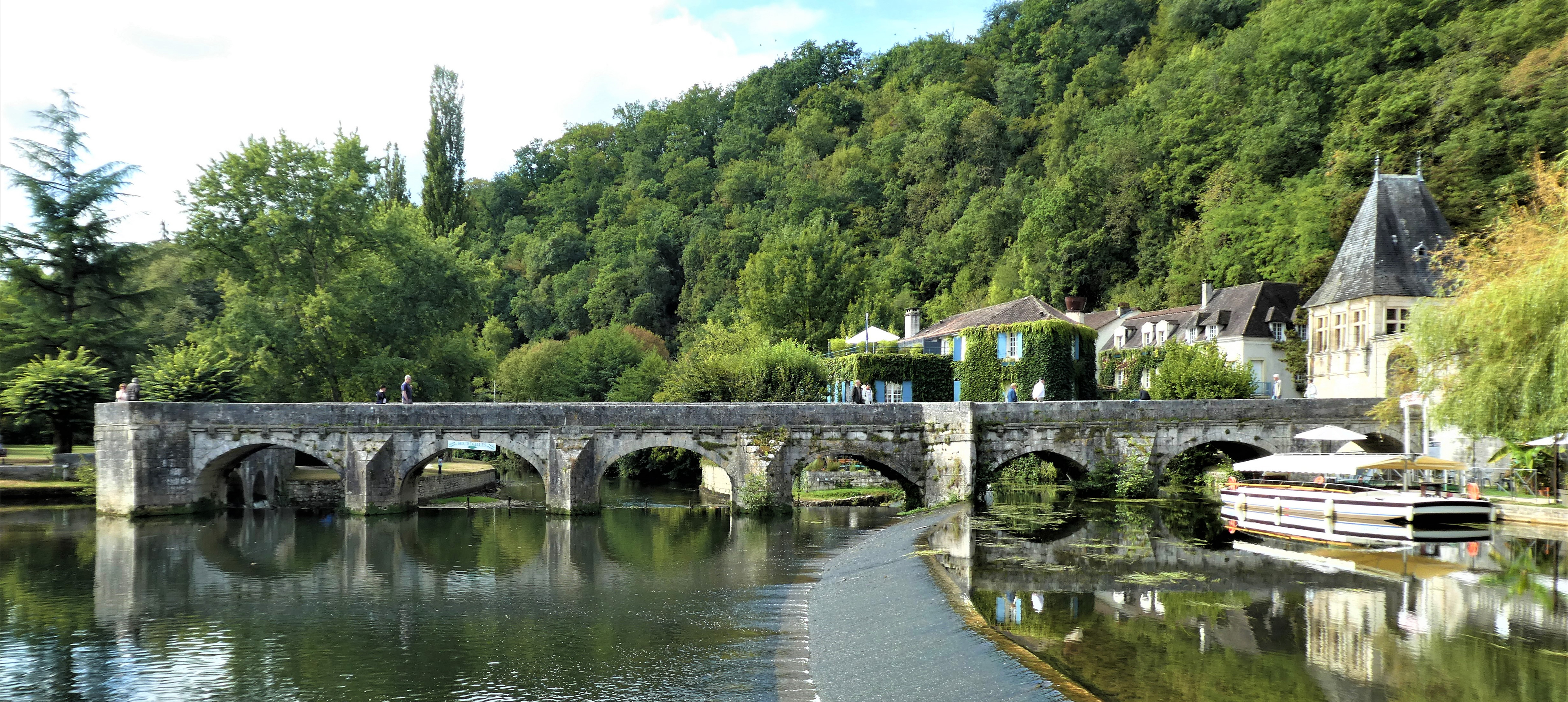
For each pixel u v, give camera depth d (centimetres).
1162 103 8119
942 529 2930
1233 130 7119
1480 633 1703
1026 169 9338
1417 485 3058
